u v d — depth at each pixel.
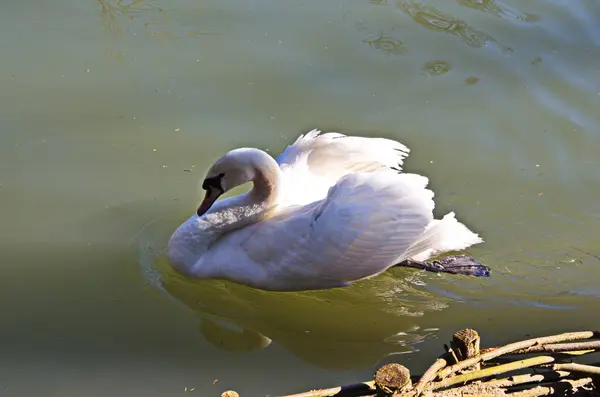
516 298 10.69
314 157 11.12
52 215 11.65
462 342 8.26
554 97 14.31
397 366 7.86
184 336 10.02
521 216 11.96
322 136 11.01
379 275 10.98
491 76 14.77
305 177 11.02
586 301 10.62
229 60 14.86
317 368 9.64
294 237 10.12
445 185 12.46
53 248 11.12
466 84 14.56
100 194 12.05
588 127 13.65
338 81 14.49
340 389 8.02
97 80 14.20
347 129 13.38
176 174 12.45
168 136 13.13
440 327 10.24
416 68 14.88
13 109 13.45
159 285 10.72
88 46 14.98
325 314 10.48
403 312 10.46
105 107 13.63
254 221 10.66
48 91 13.89
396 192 9.95
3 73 14.19
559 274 11.05
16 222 11.48
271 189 10.48
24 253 11.02
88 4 16.17
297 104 13.91
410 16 16.28
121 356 9.66
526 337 10.05
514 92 14.40
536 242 11.55
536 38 15.76
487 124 13.66
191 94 14.02
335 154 10.98
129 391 9.20
